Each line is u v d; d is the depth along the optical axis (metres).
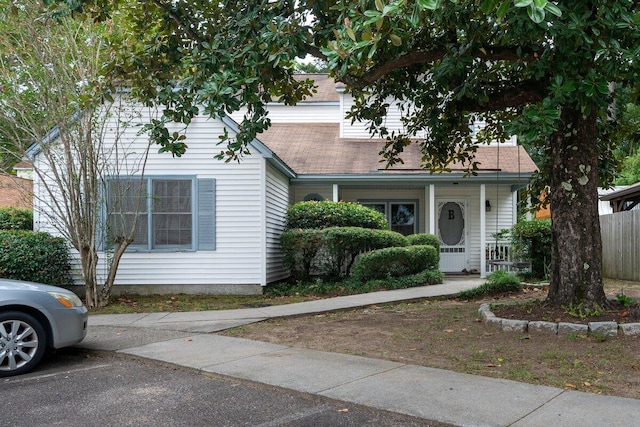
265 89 8.49
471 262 16.52
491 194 16.56
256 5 7.79
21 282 6.30
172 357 6.21
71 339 6.19
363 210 13.98
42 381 5.49
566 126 7.53
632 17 5.58
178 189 12.16
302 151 16.95
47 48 9.95
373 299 10.60
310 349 6.53
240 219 12.21
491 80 8.80
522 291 11.38
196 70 8.18
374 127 10.22
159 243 12.12
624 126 9.76
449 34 7.97
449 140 10.22
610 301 7.49
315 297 11.60
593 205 7.49
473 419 4.08
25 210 15.32
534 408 4.28
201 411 4.49
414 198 16.75
